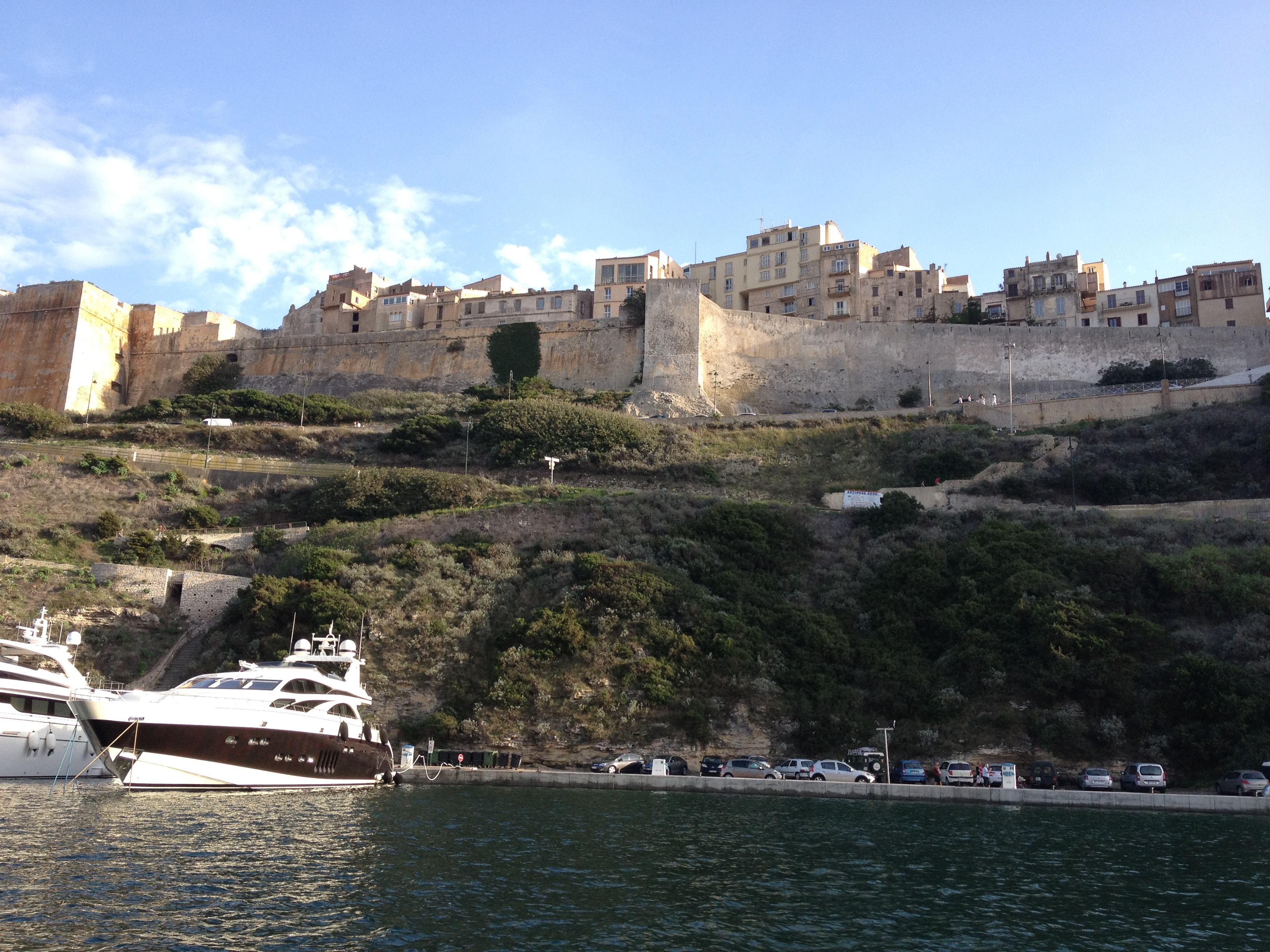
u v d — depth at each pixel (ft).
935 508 209.26
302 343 360.07
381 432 278.46
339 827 94.27
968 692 145.28
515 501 220.43
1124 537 182.91
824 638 155.12
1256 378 271.08
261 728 113.50
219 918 66.18
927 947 65.77
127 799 105.09
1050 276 361.51
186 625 173.99
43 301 346.33
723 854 87.66
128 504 224.12
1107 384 298.76
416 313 386.32
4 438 277.03
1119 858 89.25
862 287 362.33
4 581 169.48
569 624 150.00
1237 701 132.26
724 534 189.06
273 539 203.00
